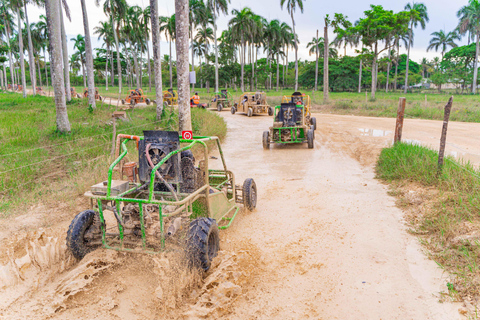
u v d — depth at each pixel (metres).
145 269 4.26
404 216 6.21
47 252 4.32
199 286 4.07
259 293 3.99
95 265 4.10
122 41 74.69
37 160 9.56
